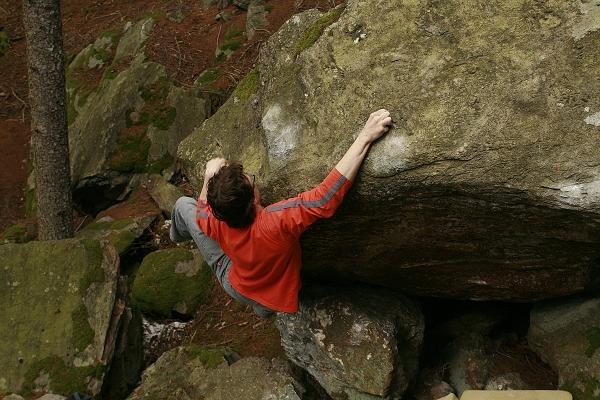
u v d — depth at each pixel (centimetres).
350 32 300
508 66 258
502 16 266
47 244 492
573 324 350
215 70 771
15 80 1047
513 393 313
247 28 796
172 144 718
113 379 464
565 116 246
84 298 470
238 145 347
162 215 670
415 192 271
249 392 394
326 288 380
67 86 886
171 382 421
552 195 247
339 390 374
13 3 1195
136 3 1070
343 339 361
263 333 475
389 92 276
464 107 259
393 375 352
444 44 273
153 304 542
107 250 496
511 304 394
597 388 327
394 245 317
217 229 298
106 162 718
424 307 398
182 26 851
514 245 297
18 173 877
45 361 445
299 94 309
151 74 748
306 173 292
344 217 299
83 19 1070
